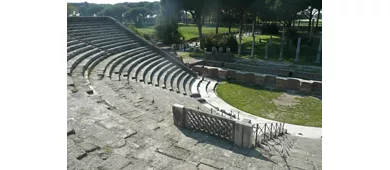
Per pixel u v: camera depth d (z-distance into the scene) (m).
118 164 5.33
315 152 8.02
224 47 31.64
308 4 26.66
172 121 8.81
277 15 30.39
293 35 39.06
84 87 11.07
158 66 21.52
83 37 20.44
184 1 36.03
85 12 86.88
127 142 6.48
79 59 15.67
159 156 6.04
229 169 5.79
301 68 24.83
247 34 55.25
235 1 34.12
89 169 4.96
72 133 6.37
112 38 23.25
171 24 40.00
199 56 30.39
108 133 6.75
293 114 15.54
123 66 18.41
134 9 81.00
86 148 5.69
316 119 14.75
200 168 5.69
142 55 22.50
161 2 39.47
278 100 18.12
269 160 6.49
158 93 14.32
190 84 21.55
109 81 13.96
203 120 7.76
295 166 6.24
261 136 9.55
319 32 45.84
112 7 80.75
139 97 11.89
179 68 23.67
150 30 51.12
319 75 21.89
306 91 19.84
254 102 17.72
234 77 23.59
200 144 7.09
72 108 8.12
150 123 8.30
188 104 13.25
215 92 20.12
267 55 31.22
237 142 7.15
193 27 66.06
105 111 8.20
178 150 6.49
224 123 7.32
